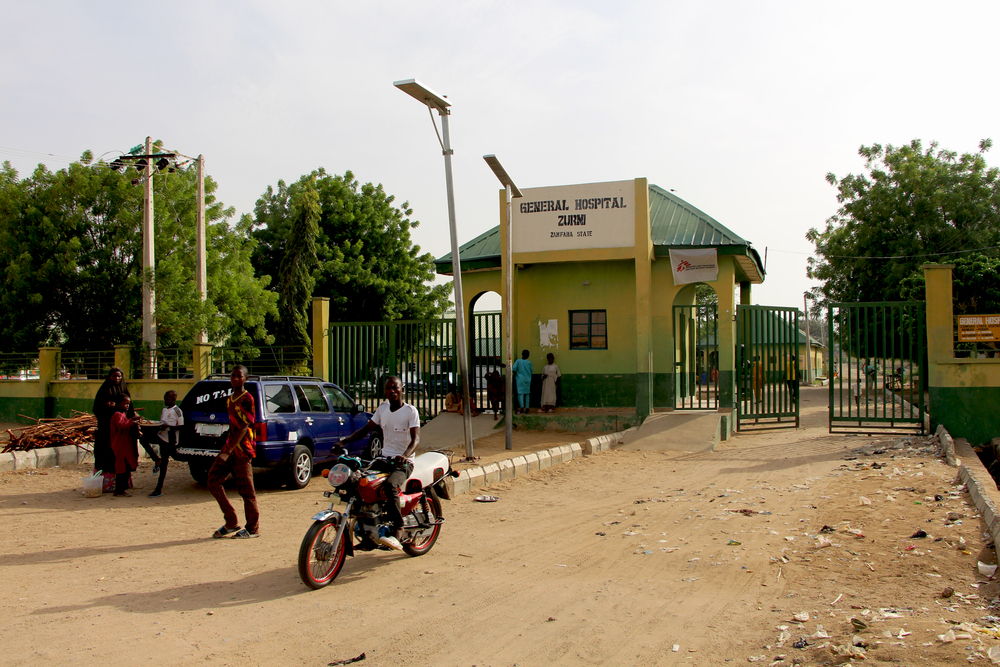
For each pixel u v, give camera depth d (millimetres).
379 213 40625
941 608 5809
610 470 14219
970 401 15367
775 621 5758
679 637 5492
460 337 15406
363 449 14070
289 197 40156
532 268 21312
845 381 51781
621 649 5289
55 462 14234
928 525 8320
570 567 7582
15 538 8859
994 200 34094
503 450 16500
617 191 19453
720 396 19156
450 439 18125
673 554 7965
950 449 13102
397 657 5207
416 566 7656
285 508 10711
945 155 35844
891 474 11656
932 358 15648
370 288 38812
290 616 6074
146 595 6637
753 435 18672
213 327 25906
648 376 19047
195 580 7113
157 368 22047
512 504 11078
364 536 7430
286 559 7902
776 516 9531
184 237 27047
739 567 7363
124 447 11578
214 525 9602
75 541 8711
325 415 13094
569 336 21047
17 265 24328
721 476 13078
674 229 20562
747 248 19312
